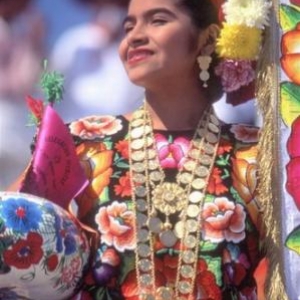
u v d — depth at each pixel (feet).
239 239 21.88
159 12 22.26
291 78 22.89
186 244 21.70
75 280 21.43
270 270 22.30
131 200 21.98
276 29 22.94
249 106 36.81
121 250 21.75
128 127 22.82
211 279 21.62
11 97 41.75
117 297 21.68
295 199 22.35
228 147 22.65
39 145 21.93
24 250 20.58
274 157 22.56
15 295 20.97
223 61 22.91
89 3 43.37
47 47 43.21
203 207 21.90
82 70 42.16
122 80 41.68
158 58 22.22
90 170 22.38
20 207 20.76
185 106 22.79
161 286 21.63
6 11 43.37
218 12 22.71
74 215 22.06
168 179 22.16
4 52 42.65
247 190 22.25
